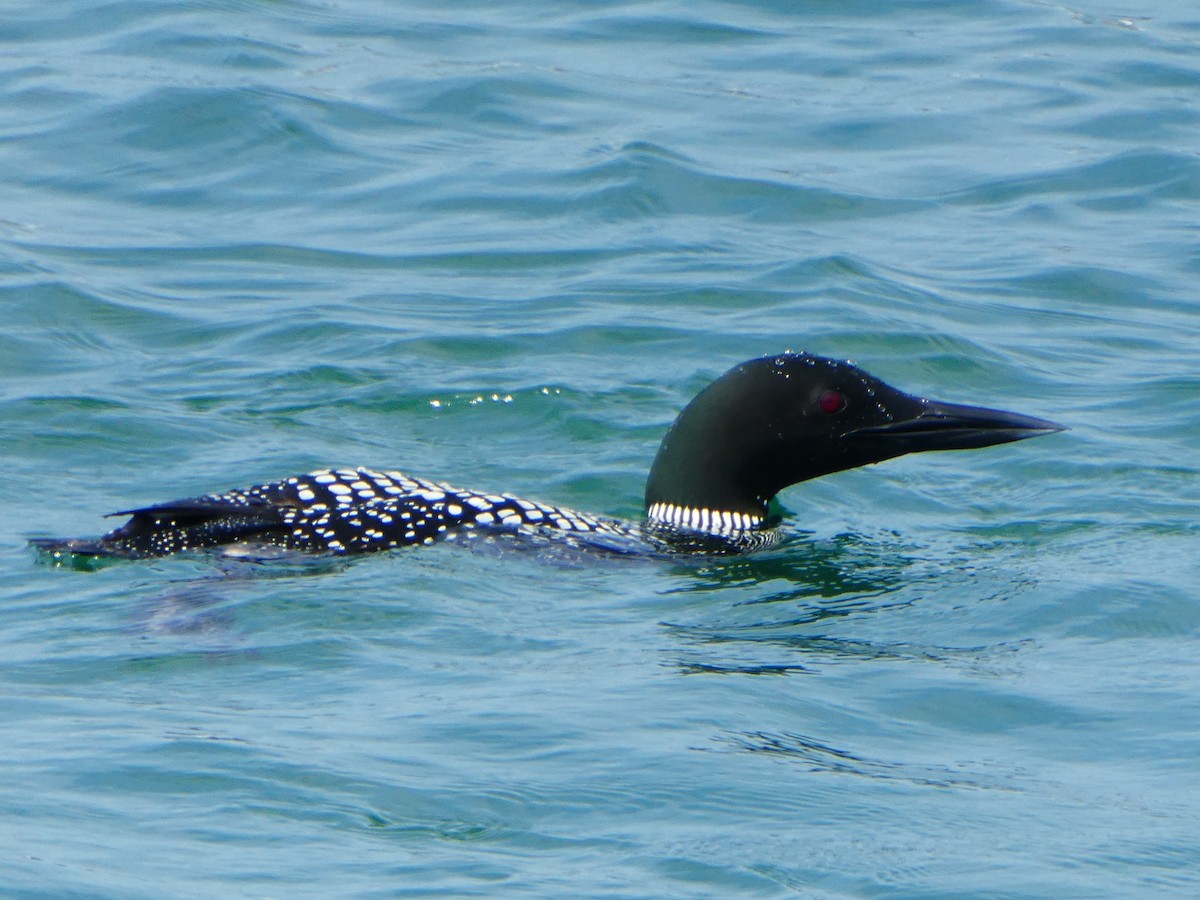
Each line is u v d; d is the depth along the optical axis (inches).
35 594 390.9
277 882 267.6
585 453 520.7
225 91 809.5
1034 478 505.7
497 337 600.1
